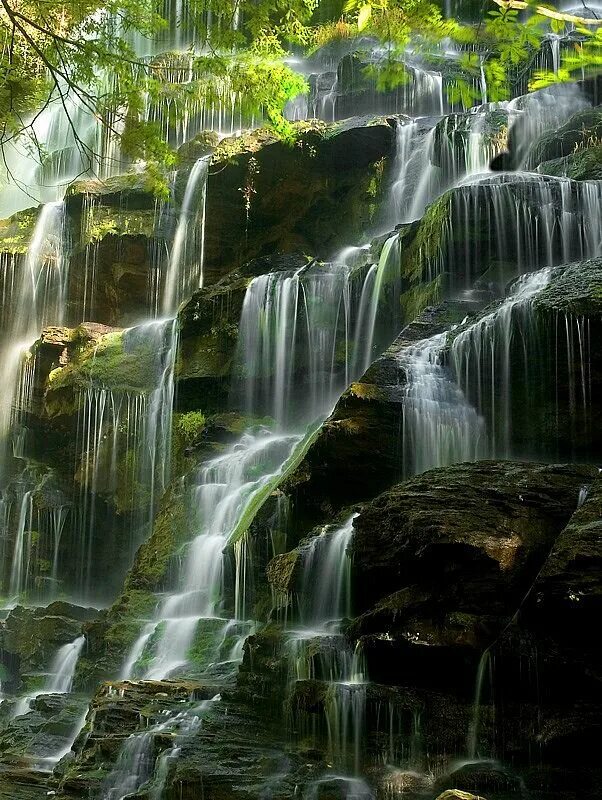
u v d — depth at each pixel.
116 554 22.28
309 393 19.70
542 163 19.86
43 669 17.55
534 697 8.70
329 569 11.52
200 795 8.88
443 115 26.81
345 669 10.02
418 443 12.98
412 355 14.18
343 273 20.19
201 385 21.34
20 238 28.41
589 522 8.71
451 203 17.02
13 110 12.38
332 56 32.03
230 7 10.44
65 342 24.91
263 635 11.37
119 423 22.89
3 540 23.05
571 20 6.15
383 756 9.16
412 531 9.63
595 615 8.16
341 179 24.97
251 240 25.33
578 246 16.28
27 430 24.62
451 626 9.13
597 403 12.28
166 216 27.47
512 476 10.18
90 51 10.00
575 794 8.24
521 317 13.09
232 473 17.69
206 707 10.76
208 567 15.88
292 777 9.04
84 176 32.25
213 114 30.47
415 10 7.48
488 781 8.38
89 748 10.63
